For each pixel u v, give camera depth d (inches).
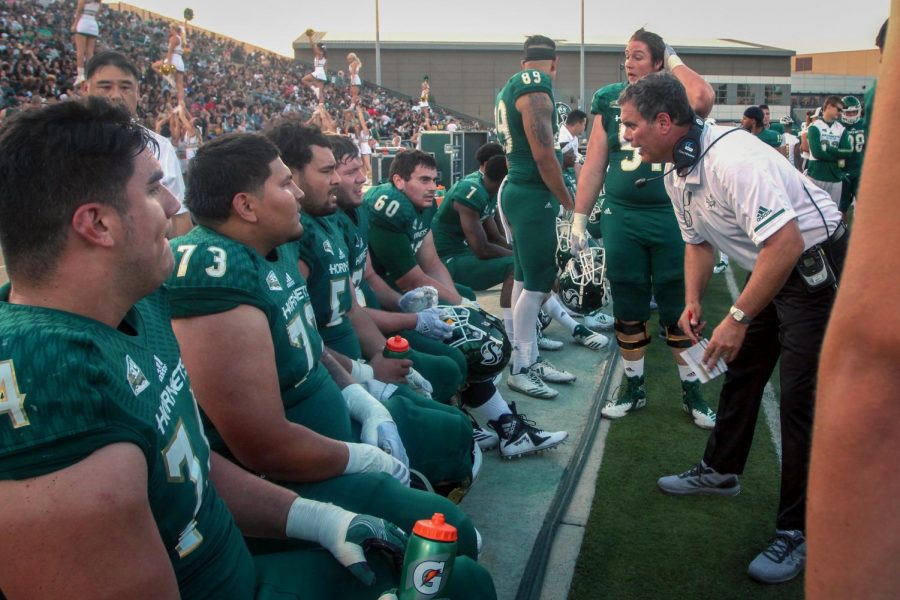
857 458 27.7
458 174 427.2
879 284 26.7
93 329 47.4
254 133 86.1
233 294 75.3
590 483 132.9
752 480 133.7
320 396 91.4
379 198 162.4
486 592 72.5
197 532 57.8
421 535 61.1
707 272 123.0
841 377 28.1
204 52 1416.1
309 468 81.2
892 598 27.7
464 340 141.3
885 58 28.6
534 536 114.8
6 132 45.9
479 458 125.2
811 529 29.8
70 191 45.9
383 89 1638.8
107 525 42.1
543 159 164.1
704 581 102.8
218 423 76.1
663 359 207.5
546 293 178.4
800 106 1208.8
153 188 51.1
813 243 101.1
